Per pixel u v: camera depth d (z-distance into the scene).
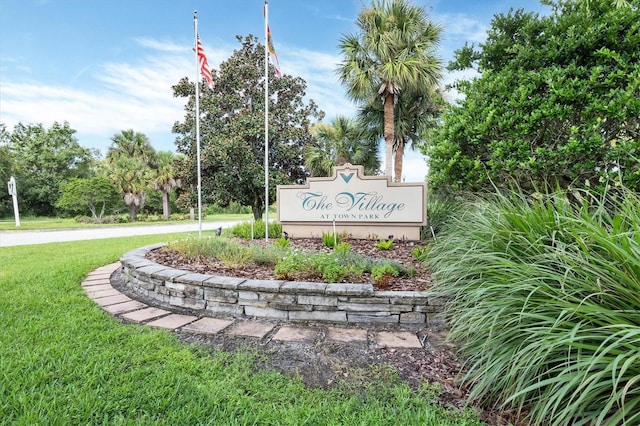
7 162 24.69
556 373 1.53
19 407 1.56
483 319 1.93
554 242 2.02
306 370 2.01
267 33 5.86
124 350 2.19
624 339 1.27
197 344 2.35
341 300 2.77
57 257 5.91
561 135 3.24
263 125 10.68
